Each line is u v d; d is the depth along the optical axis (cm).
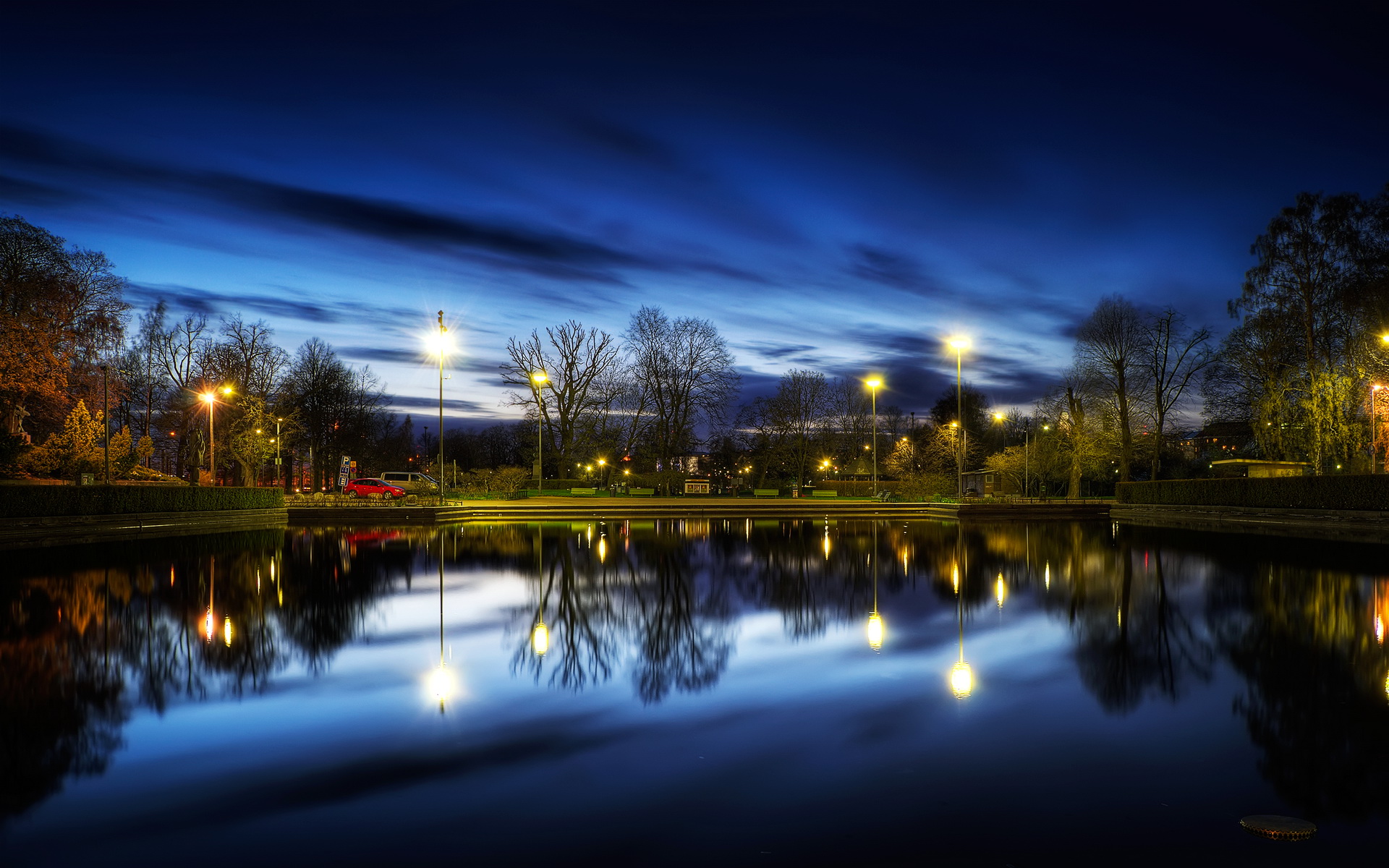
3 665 872
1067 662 869
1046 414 5344
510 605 1270
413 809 499
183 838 464
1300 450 3616
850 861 429
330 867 427
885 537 2686
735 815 486
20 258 3494
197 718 684
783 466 6875
